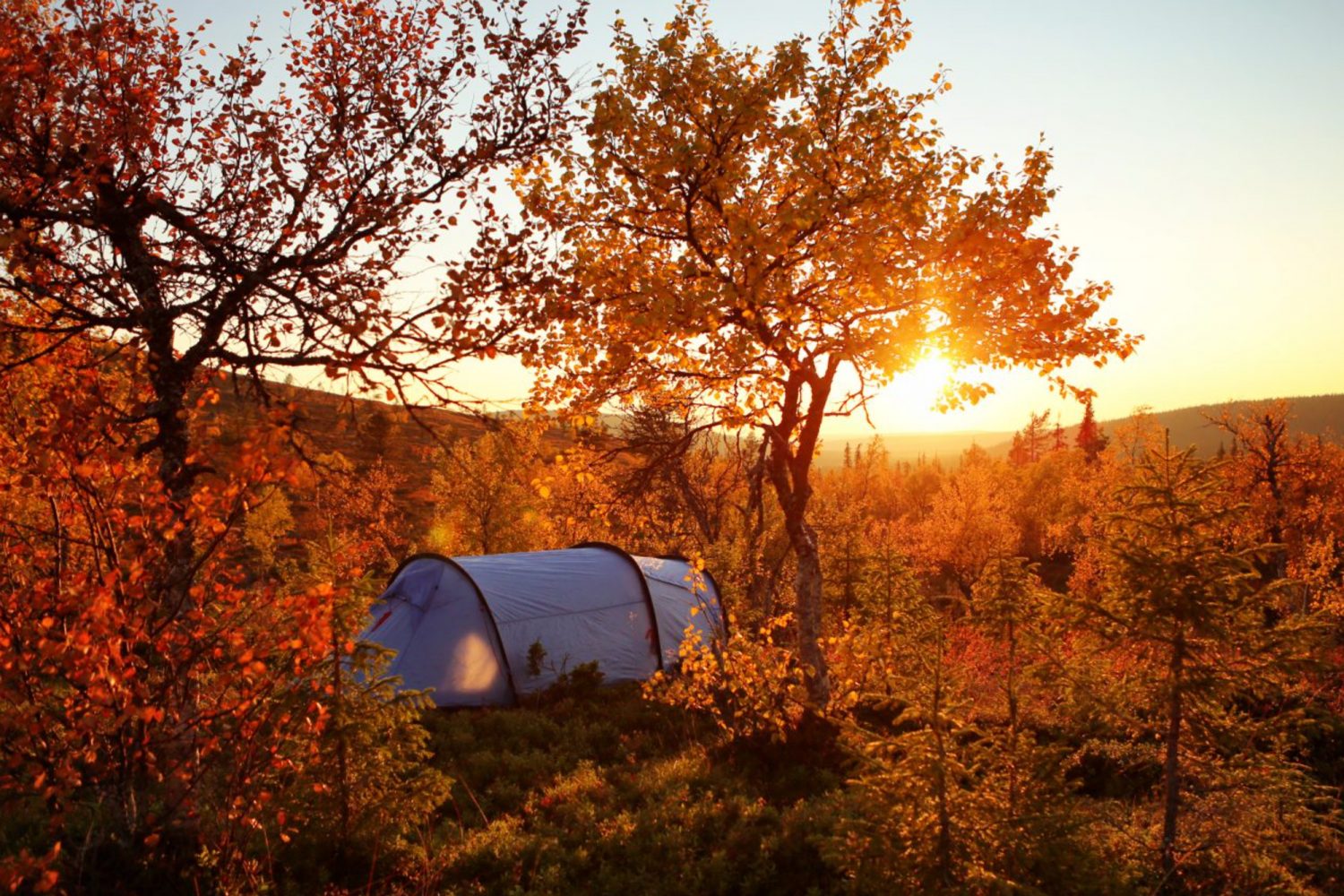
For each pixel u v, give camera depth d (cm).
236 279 722
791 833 902
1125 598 842
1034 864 630
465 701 1692
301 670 610
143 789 689
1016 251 941
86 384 596
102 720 559
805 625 1245
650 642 1958
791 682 1264
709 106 959
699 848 900
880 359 941
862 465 8538
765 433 1191
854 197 917
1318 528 3572
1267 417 3772
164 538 565
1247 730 822
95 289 680
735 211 944
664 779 1137
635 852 885
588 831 947
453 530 3897
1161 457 864
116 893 597
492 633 1777
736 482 2239
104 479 575
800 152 898
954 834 647
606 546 2158
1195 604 791
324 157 784
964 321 952
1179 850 797
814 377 1156
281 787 766
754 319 941
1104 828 851
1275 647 789
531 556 2055
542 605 1872
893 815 671
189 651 608
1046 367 1004
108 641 517
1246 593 791
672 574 2152
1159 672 832
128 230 711
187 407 684
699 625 2053
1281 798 789
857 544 2320
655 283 880
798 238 972
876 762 696
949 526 4494
